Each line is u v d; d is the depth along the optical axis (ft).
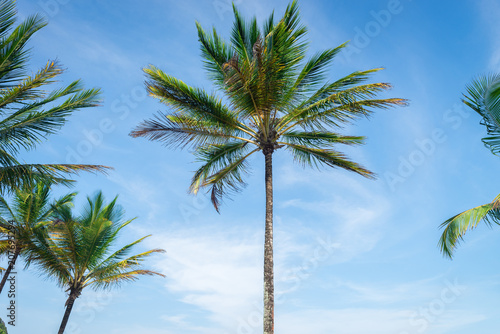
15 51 33.47
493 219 34.91
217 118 40.24
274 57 35.24
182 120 40.70
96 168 39.29
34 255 52.26
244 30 40.78
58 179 39.22
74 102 36.52
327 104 38.91
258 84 36.17
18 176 35.73
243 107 38.55
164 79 37.22
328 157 43.55
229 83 35.01
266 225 38.99
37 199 57.06
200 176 48.08
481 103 30.83
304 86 41.14
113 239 58.29
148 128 38.83
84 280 56.85
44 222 59.00
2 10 32.78
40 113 35.65
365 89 37.27
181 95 37.76
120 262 56.03
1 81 34.09
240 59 40.81
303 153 45.34
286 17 38.99
